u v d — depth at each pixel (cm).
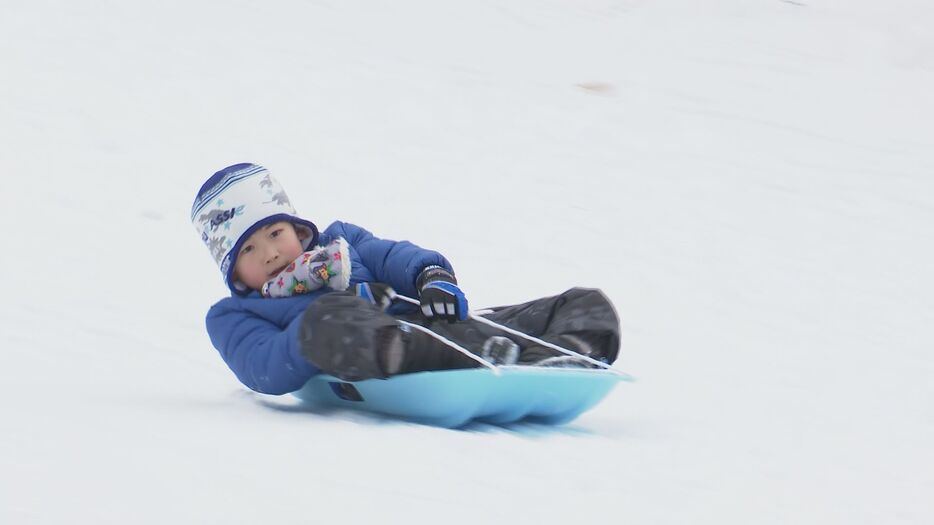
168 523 567
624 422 990
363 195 2103
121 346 1179
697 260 1847
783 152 2683
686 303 1605
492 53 3538
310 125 2589
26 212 1783
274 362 882
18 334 1181
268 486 637
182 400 928
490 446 775
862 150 2742
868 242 2041
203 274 1559
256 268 946
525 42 3697
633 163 2498
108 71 2830
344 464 694
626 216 2086
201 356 1177
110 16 3369
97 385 982
